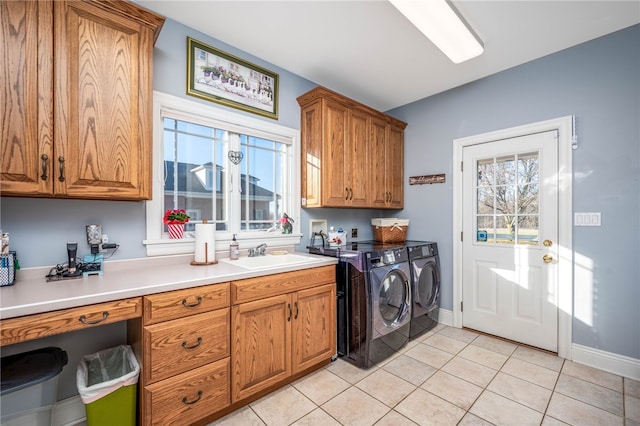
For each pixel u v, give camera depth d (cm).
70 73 136
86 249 164
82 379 130
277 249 253
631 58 200
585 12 185
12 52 123
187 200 209
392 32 206
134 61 154
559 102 231
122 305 124
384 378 199
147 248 183
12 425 113
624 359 200
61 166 133
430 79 277
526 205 251
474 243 282
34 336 106
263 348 172
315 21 194
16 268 142
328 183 250
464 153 290
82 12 139
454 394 180
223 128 220
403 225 312
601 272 211
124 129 151
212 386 150
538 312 242
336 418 159
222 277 155
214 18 192
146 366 130
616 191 205
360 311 214
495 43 219
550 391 183
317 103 252
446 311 299
